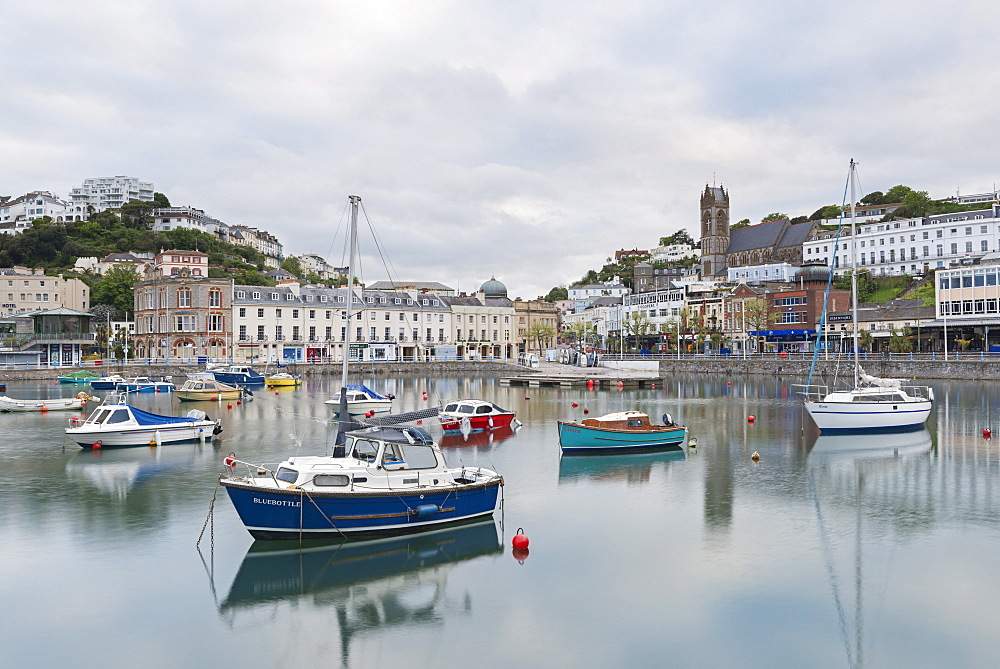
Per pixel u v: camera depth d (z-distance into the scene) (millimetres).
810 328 125125
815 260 182000
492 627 18719
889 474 35344
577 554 23844
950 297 102375
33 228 195500
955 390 76125
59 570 22281
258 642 18016
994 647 17594
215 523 26828
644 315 168250
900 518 27734
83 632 18375
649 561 23156
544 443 45781
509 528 26531
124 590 20891
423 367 126438
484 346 157125
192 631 18547
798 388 88250
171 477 34375
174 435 44094
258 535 23656
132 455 40219
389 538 24812
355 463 24750
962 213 150250
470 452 42312
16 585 21156
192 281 123062
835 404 47562
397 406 69188
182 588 21062
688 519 27797
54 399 69375
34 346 112938
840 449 42375
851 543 24828
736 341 139625
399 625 18891
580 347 167625
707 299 147875
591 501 30484
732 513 28594
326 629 18703
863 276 151375
